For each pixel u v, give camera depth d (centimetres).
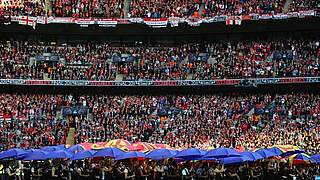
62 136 5981
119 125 6203
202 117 6309
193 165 4216
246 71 6706
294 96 6431
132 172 3928
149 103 6619
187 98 6694
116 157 3847
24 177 3978
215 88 6894
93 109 6512
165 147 4284
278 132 5812
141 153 3931
